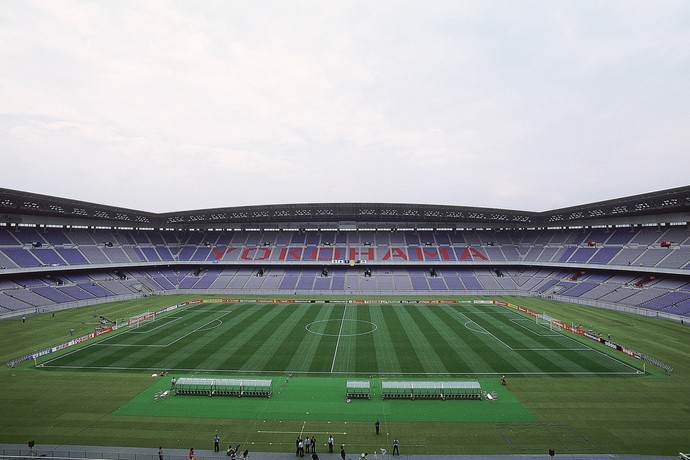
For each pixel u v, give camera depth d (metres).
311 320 67.94
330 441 27.42
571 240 111.06
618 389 37.44
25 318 68.81
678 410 33.03
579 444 28.00
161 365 44.19
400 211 110.88
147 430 30.03
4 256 80.38
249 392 36.50
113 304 85.12
